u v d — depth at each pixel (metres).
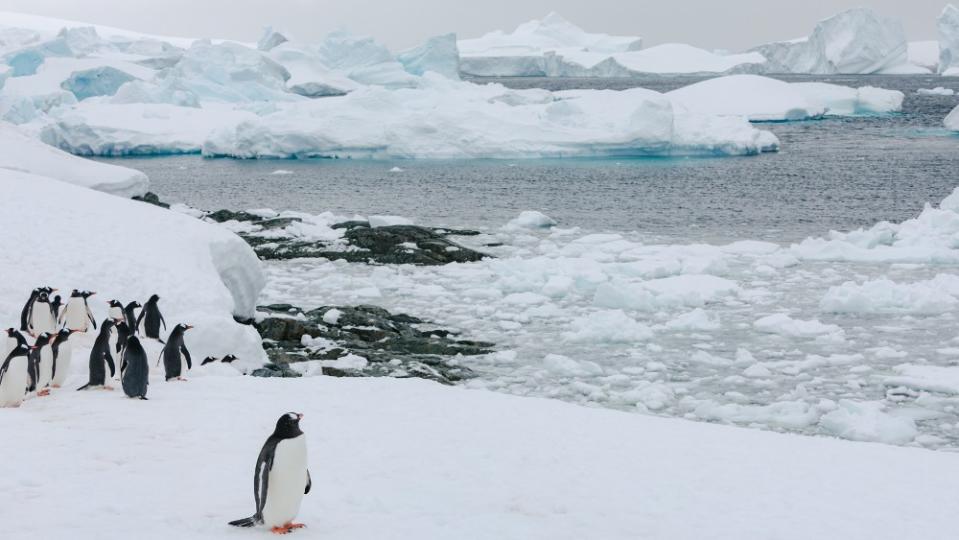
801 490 8.82
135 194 33.47
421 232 33.22
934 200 45.22
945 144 72.50
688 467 9.52
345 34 117.38
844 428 14.81
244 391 11.95
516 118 73.62
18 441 8.08
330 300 25.22
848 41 137.00
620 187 52.22
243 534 5.78
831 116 101.88
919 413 15.82
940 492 9.06
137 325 15.34
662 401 16.50
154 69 119.25
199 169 65.56
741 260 30.27
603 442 10.51
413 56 114.81
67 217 20.70
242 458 8.10
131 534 5.62
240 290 22.38
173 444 8.51
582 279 26.28
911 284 25.48
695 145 70.50
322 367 18.34
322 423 10.17
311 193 51.53
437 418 11.13
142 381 10.58
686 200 46.66
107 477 7.11
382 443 9.41
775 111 91.19
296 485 5.82
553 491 8.14
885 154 66.56
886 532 7.53
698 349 20.23
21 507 6.13
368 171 62.97
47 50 107.25
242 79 97.81
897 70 138.50
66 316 14.63
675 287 25.78
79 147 75.25
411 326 22.27
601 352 20.06
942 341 20.53
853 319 22.69
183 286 18.53
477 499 7.59
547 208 44.41
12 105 78.31
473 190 51.81
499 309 24.17
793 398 16.73
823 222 39.38
